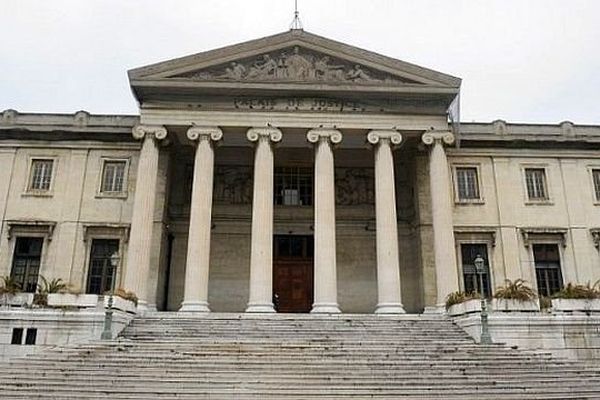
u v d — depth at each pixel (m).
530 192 33.94
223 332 23.17
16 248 32.19
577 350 22.53
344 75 30.83
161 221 31.31
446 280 28.48
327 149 29.81
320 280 27.73
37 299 23.09
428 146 30.81
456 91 30.55
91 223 32.16
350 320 25.19
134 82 30.09
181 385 15.97
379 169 29.84
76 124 33.62
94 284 31.72
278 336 22.69
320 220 28.69
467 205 33.22
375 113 30.48
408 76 30.75
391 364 18.09
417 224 32.62
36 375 16.78
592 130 34.78
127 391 15.46
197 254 28.08
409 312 32.78
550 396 15.67
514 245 32.66
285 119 30.19
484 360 18.97
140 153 31.69
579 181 34.06
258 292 27.50
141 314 25.80
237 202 34.69
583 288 25.05
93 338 22.27
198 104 30.36
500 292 23.59
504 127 34.41
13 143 33.50
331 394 15.44
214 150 32.06
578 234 33.09
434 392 15.73
